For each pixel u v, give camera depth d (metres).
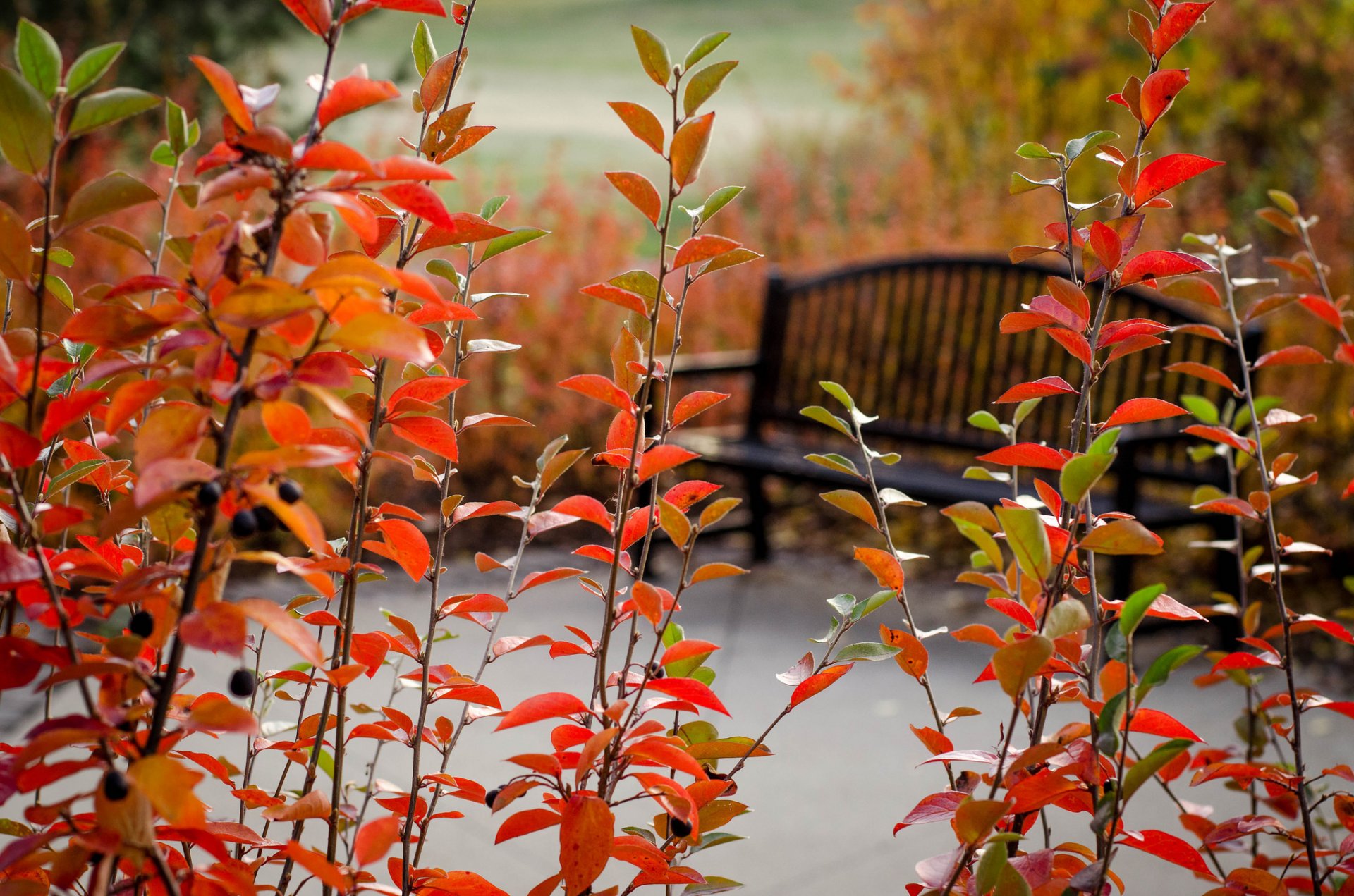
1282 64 7.69
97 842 0.91
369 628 3.97
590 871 1.16
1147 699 3.65
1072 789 1.15
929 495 4.34
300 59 12.17
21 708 3.22
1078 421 1.41
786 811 2.94
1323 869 1.90
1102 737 1.07
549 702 1.20
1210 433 1.66
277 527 0.96
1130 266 1.40
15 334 1.24
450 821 2.82
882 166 9.34
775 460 4.80
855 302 5.29
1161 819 2.86
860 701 3.65
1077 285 1.40
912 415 5.05
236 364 0.99
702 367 5.14
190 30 7.39
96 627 2.61
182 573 0.96
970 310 5.95
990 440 4.79
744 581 4.91
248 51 8.06
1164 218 6.56
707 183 10.35
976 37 8.46
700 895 1.30
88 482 1.47
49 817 0.99
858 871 2.65
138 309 1.00
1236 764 1.56
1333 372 5.02
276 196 0.96
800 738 3.37
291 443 1.00
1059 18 8.20
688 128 1.17
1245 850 1.72
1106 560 5.03
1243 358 1.78
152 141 6.99
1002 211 7.01
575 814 1.16
